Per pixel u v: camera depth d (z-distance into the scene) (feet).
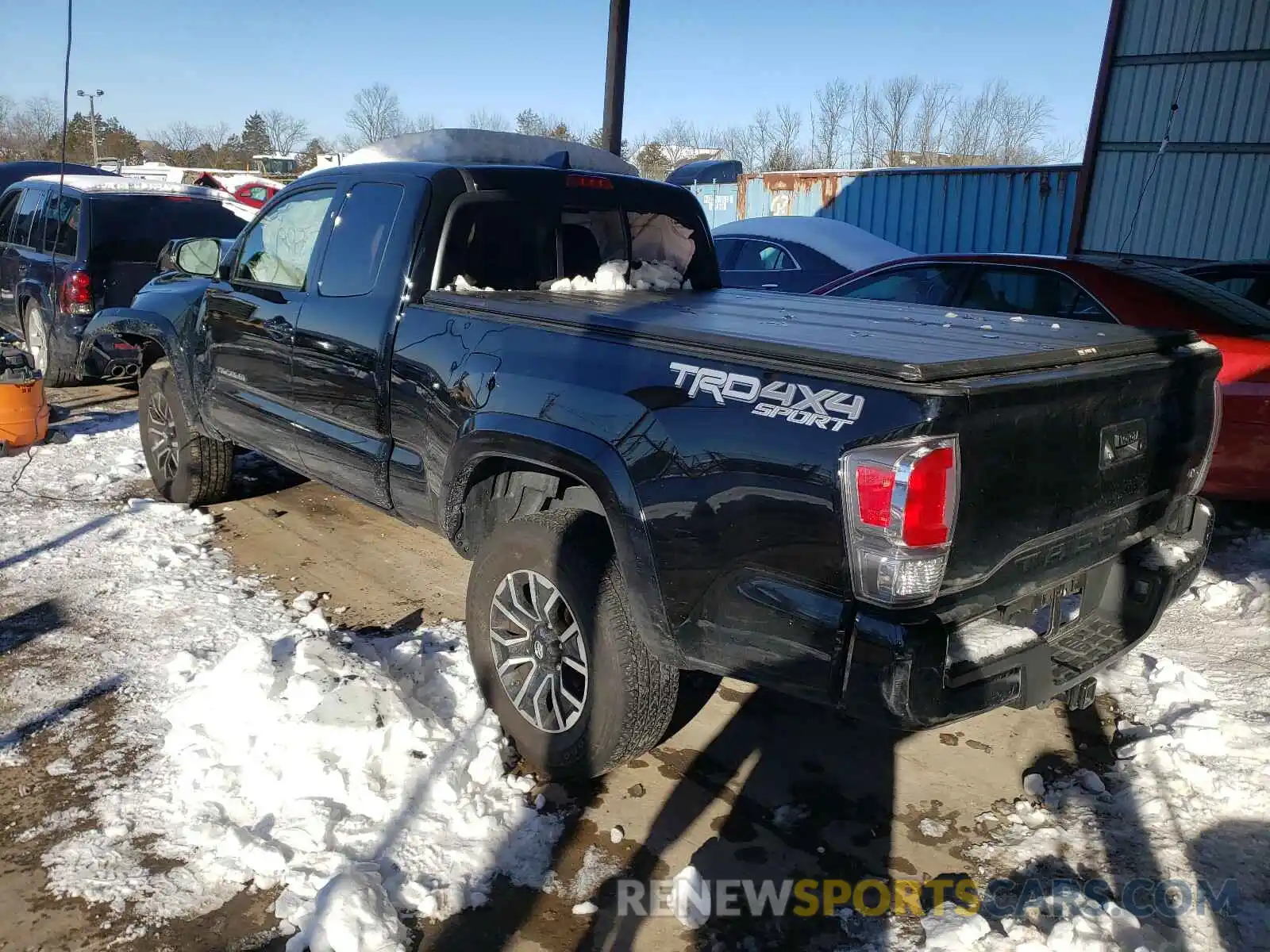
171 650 12.85
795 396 7.79
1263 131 36.04
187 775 9.91
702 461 8.26
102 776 10.08
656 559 8.68
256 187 75.82
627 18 30.22
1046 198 46.01
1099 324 10.83
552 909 8.59
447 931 8.28
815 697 7.79
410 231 12.26
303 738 9.93
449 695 11.45
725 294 14.33
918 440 7.07
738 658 8.25
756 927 8.43
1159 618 9.79
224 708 10.60
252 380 15.28
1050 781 10.63
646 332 9.20
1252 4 35.55
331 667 10.73
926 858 9.37
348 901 7.97
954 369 7.43
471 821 9.53
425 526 12.59
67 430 24.07
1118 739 11.46
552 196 13.65
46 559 15.87
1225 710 11.91
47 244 28.25
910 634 7.18
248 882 8.64
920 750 11.22
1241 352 16.31
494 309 10.96
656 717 9.61
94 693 11.71
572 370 9.66
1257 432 16.28
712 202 60.44
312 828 9.12
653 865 9.18
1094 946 7.91
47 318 27.20
